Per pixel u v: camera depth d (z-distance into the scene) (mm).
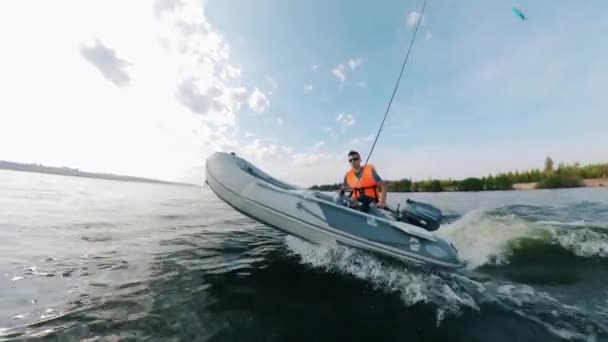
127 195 11867
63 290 1990
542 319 1766
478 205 7547
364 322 1765
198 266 2666
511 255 3014
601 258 2846
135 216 5570
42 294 1909
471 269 2707
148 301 1901
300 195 3104
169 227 4523
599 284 2254
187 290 2115
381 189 3447
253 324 1686
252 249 3389
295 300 2041
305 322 1742
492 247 3268
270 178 4145
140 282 2221
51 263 2521
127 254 2914
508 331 1654
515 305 1960
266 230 4633
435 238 2730
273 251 3332
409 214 3057
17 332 1469
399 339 1593
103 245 3199
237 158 3857
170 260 2797
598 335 1573
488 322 1758
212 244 3527
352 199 3375
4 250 2822
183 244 3441
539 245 3246
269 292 2160
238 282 2330
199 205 8945
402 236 2793
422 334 1643
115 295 1963
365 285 2363
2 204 6121
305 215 3006
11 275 2191
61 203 7035
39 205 6355
